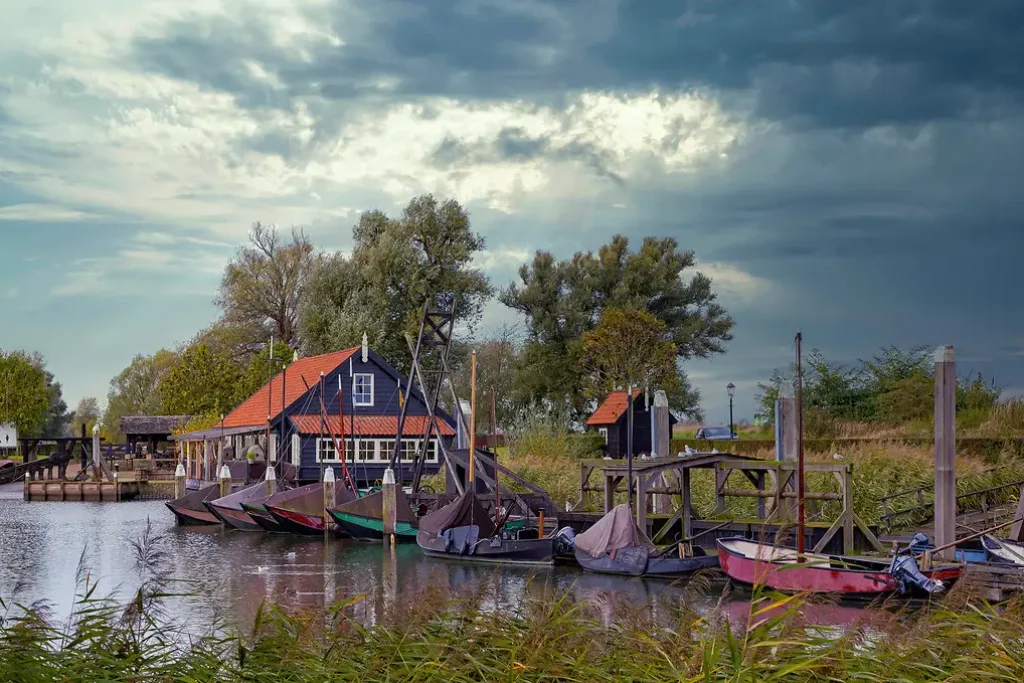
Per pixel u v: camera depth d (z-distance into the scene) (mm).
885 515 29406
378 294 73625
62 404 150250
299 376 58531
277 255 89750
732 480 34812
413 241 77312
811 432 42312
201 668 9133
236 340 88312
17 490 68625
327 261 78312
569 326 81562
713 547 28906
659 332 74062
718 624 9164
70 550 34969
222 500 42875
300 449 50969
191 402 80750
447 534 31891
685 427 84625
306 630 9961
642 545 26828
